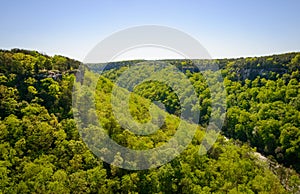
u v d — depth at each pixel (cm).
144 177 3678
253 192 4150
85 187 3419
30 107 4400
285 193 4619
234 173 4475
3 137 3922
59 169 3666
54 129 4134
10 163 3600
